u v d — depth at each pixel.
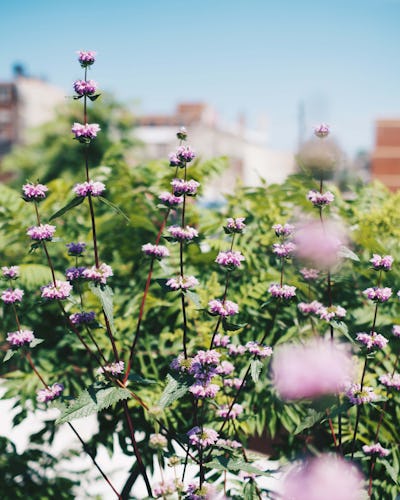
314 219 2.93
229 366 2.38
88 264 3.12
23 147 14.16
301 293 2.76
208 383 2.03
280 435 2.72
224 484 2.29
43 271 2.82
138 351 2.77
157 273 2.93
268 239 3.00
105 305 2.00
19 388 2.84
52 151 13.33
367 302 2.84
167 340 2.85
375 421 2.58
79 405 1.97
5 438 2.97
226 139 31.31
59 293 2.01
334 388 2.18
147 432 2.78
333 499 2.17
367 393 2.11
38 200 2.04
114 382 2.07
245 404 2.59
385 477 2.44
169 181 3.15
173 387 2.04
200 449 2.05
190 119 32.38
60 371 2.91
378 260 2.14
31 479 2.92
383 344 2.09
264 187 3.17
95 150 11.88
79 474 3.09
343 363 2.41
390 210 3.09
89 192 1.97
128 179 3.23
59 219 3.26
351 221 3.06
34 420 4.09
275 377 2.54
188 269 2.93
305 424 2.16
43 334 3.06
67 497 2.89
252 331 2.74
